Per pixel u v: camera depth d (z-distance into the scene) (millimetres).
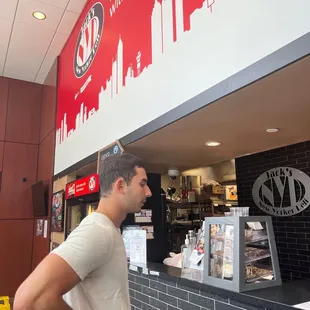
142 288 2633
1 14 4812
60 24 5109
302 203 2969
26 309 926
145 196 1377
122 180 1324
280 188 3188
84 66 4488
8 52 6004
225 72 1804
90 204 3779
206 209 5164
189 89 2111
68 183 4641
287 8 1454
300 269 2951
